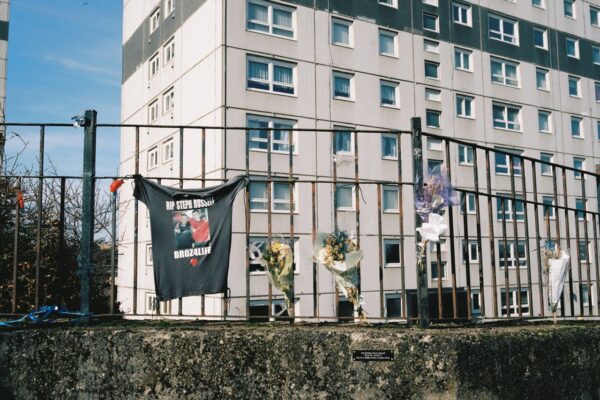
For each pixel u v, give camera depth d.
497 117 25.02
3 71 22.88
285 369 3.60
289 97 19.02
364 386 3.58
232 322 4.29
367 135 20.45
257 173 17.91
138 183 4.25
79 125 4.13
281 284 4.34
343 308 17.92
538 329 4.17
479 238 4.46
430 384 3.56
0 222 9.15
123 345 3.62
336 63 20.25
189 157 19.73
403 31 22.28
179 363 3.58
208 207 4.20
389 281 19.45
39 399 3.56
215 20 18.42
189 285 4.13
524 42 26.50
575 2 29.20
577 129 28.25
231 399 3.55
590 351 4.38
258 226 17.27
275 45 18.97
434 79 22.94
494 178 23.92
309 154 19.06
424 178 4.34
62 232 4.18
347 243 4.40
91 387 3.59
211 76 18.45
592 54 29.58
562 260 4.96
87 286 4.05
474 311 21.05
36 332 3.64
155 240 4.19
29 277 9.54
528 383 3.88
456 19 24.34
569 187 26.89
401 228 4.25
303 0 19.77
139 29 25.28
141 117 24.55
